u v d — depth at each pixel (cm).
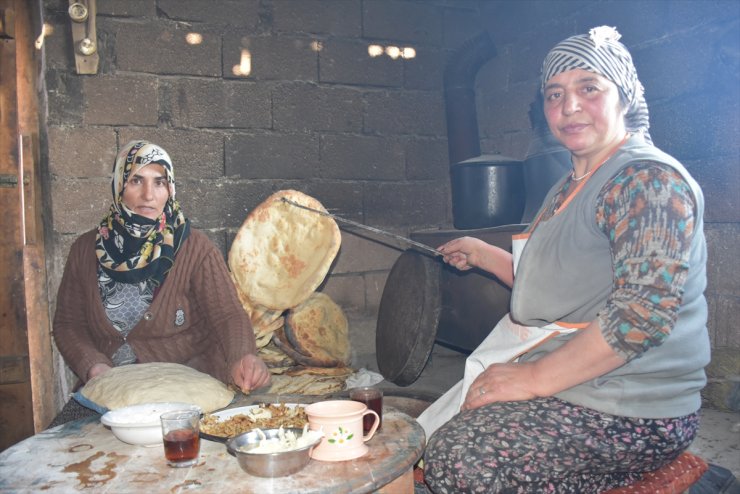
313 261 343
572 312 173
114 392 188
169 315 261
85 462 144
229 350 243
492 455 152
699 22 306
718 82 298
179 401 182
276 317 343
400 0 427
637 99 178
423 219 437
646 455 158
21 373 332
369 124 420
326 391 312
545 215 188
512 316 183
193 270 265
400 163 429
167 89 366
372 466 137
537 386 162
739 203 291
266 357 345
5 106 329
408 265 346
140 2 359
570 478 160
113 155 354
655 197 151
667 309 147
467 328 342
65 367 345
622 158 163
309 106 402
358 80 416
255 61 387
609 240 159
